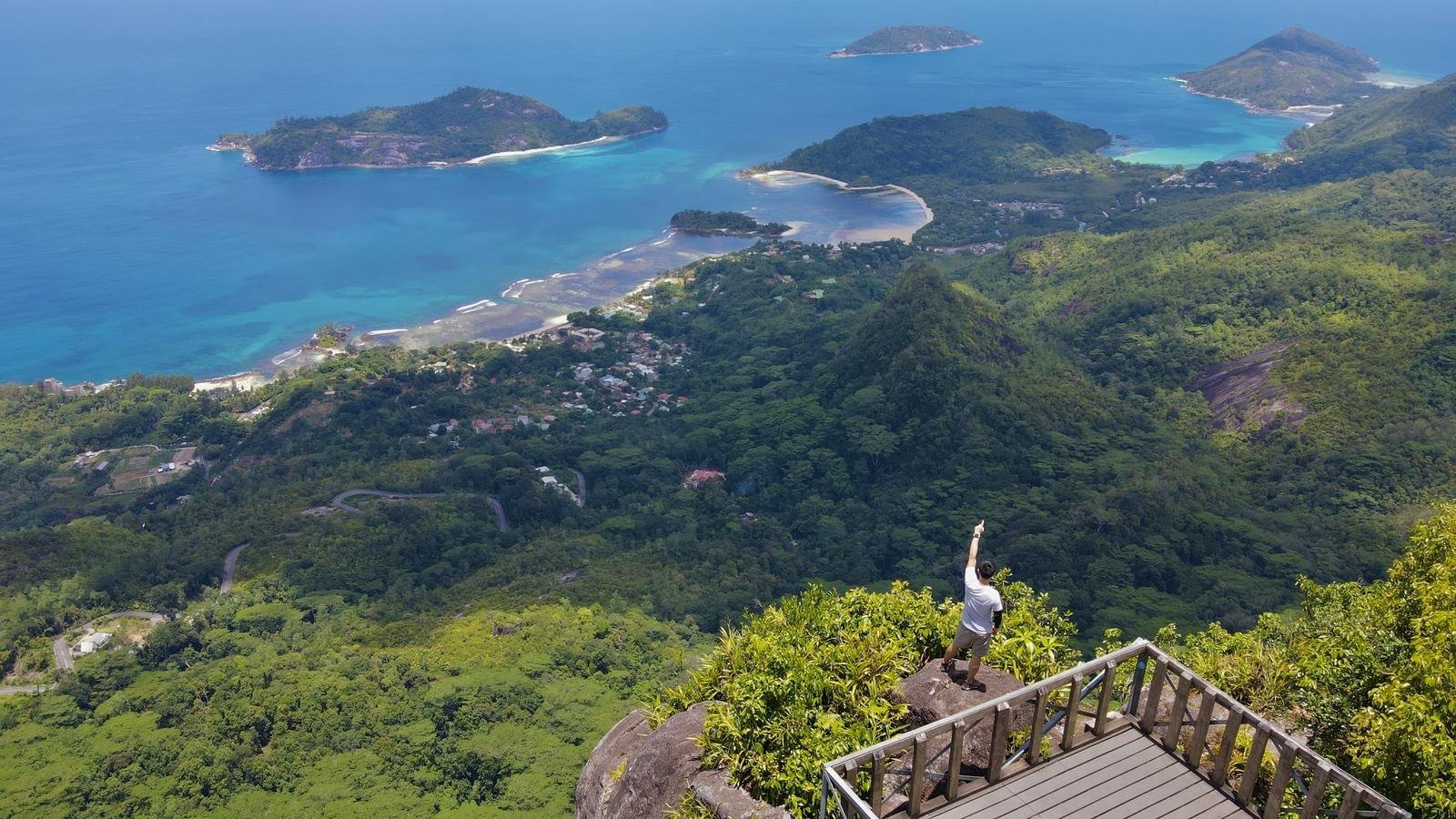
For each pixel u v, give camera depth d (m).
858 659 14.45
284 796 46.94
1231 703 11.16
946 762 11.98
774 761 12.73
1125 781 11.50
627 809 13.83
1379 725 12.31
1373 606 17.53
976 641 13.14
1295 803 11.37
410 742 50.28
